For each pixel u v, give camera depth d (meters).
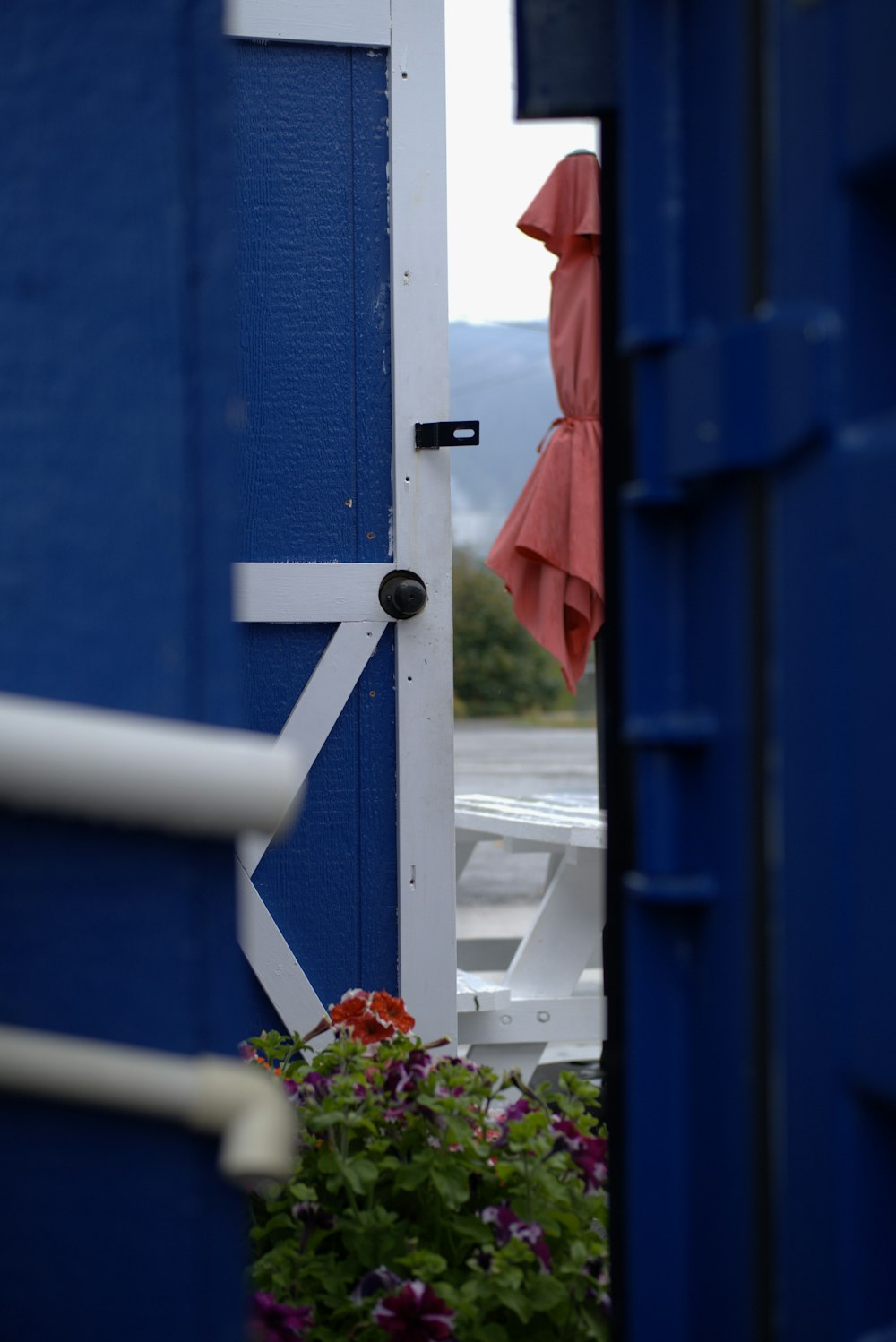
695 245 1.14
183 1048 1.09
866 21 0.96
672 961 1.20
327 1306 1.98
